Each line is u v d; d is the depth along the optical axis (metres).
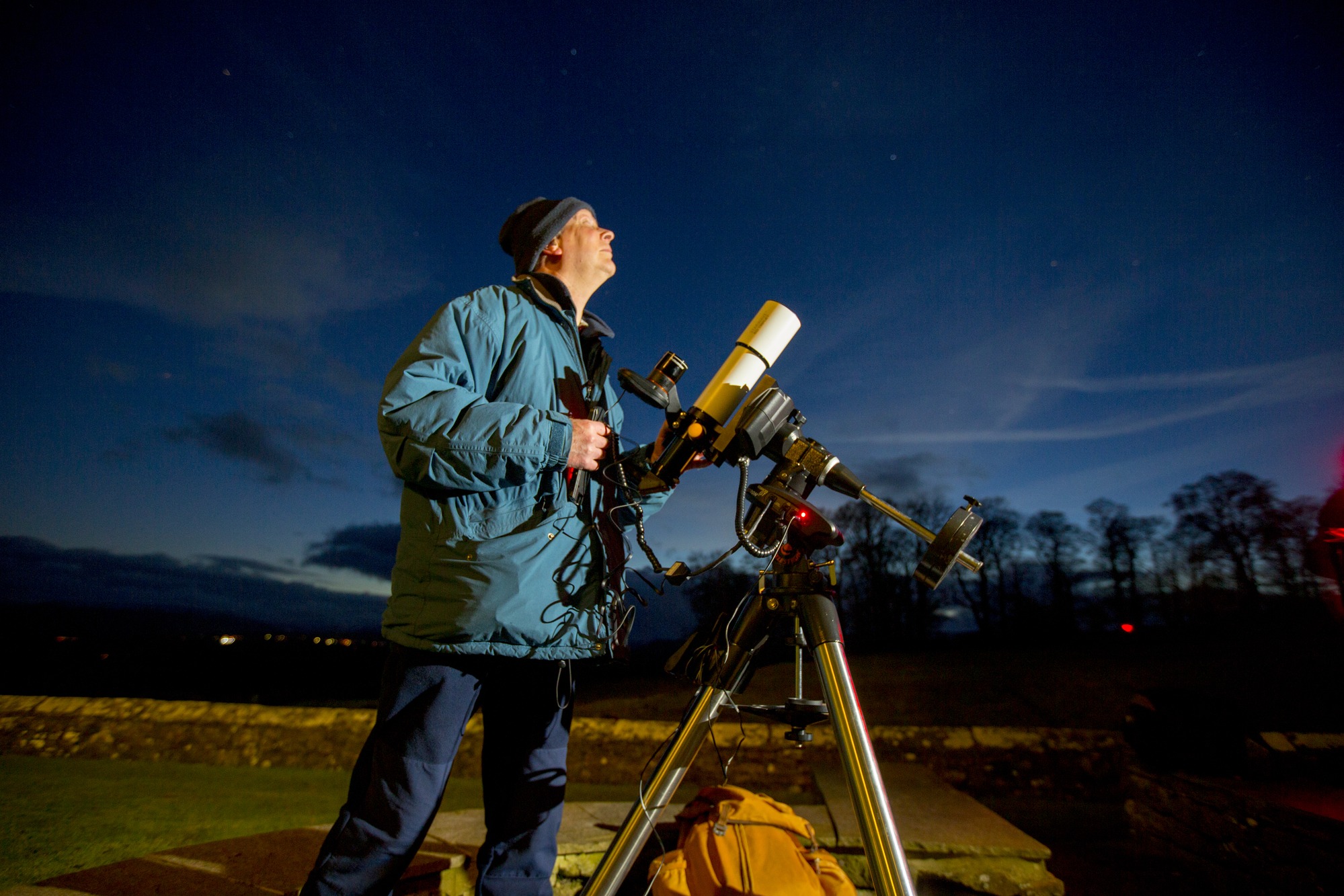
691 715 1.38
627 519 1.90
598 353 1.93
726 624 1.42
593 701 8.71
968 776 4.27
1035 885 2.19
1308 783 2.71
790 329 1.55
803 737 1.33
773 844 1.75
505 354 1.62
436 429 1.39
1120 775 4.19
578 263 1.99
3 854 2.71
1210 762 2.83
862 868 2.25
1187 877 2.80
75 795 3.89
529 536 1.48
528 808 1.70
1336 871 2.13
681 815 2.09
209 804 3.74
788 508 1.36
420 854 2.01
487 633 1.41
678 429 1.50
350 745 5.05
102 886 1.78
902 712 8.36
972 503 1.33
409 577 1.48
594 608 1.56
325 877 1.40
